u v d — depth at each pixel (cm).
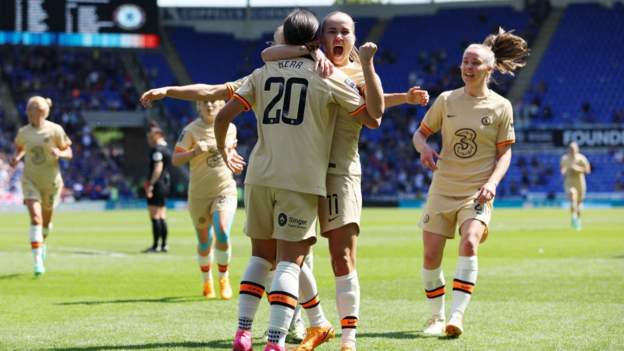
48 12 4394
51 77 5309
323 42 679
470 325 838
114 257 1717
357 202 671
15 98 5166
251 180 643
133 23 4466
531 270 1383
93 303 1028
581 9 5725
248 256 1750
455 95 812
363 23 6000
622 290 1112
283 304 624
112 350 712
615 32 5606
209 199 1078
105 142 5741
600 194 4953
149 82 5528
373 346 726
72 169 4969
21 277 1332
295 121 631
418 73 5681
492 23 5803
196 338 773
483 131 795
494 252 1770
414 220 3391
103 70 5456
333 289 1152
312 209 638
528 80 5456
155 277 1337
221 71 5769
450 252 1809
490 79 860
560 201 4950
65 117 5138
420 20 5941
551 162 5025
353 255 672
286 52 647
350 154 671
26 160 1352
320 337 712
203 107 1069
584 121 5247
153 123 1862
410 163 5212
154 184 1845
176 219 3572
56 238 2339
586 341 744
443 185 808
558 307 960
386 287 1176
